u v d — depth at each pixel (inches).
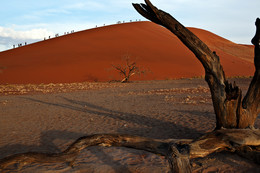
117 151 192.9
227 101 155.3
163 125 289.7
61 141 232.7
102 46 2260.1
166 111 390.0
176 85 1061.8
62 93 831.1
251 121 163.3
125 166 159.6
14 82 1475.1
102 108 460.4
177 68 1941.4
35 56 2081.7
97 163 165.9
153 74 1768.0
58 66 1785.2
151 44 2444.6
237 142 145.6
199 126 274.1
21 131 282.2
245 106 162.6
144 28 3110.2
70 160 142.2
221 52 3097.9
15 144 225.8
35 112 433.7
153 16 147.6
